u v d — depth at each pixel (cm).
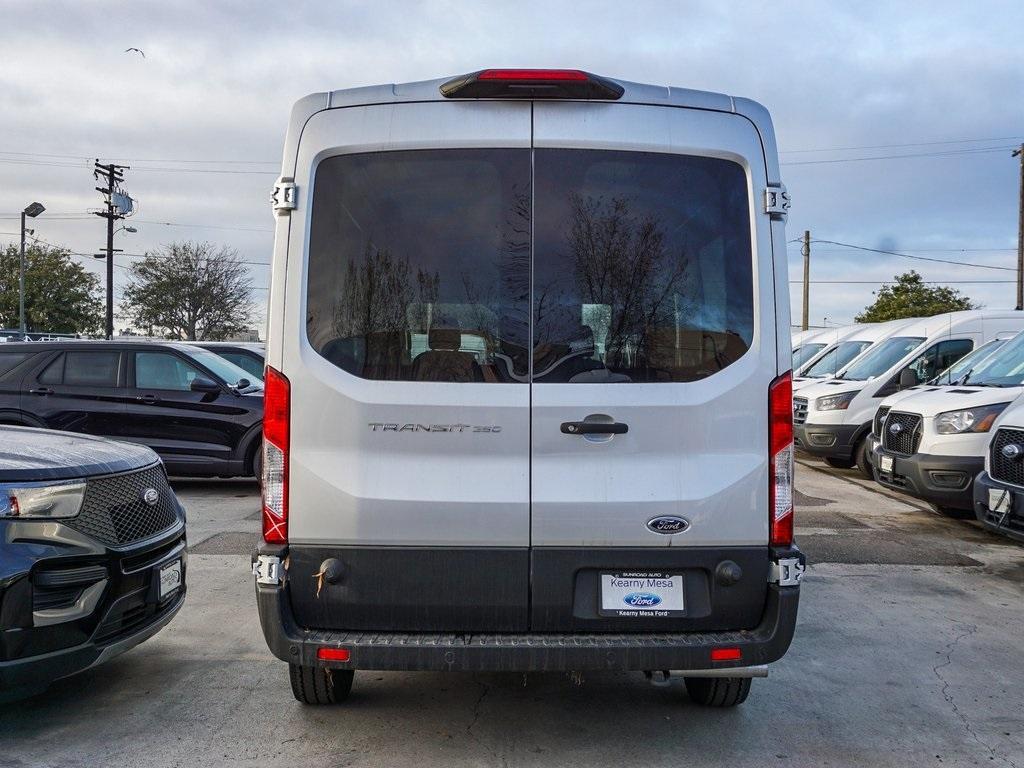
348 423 337
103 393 1012
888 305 4909
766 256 349
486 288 342
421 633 339
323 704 418
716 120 350
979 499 694
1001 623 567
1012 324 1275
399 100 345
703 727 402
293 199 343
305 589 338
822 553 762
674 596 340
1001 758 375
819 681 462
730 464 342
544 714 414
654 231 346
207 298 5256
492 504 335
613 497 336
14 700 372
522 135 343
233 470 1009
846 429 1229
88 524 392
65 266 5391
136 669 469
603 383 340
